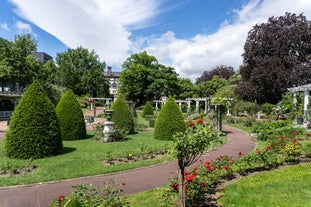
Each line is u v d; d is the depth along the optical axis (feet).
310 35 82.28
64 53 164.04
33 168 21.65
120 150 29.78
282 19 88.22
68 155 26.73
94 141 36.94
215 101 51.34
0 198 15.72
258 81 81.61
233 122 71.82
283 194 14.60
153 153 28.58
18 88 104.42
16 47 95.81
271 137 33.01
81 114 39.19
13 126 25.05
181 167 11.85
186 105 127.54
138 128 54.03
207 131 11.69
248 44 91.15
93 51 168.55
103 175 20.90
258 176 18.40
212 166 18.30
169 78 150.82
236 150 31.91
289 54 85.51
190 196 13.37
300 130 33.91
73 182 18.94
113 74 250.98
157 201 14.55
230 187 16.10
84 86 162.81
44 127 25.64
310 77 79.51
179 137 11.57
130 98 152.46
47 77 115.65
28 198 15.76
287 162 22.44
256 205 13.15
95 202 11.37
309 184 16.15
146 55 160.25
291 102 64.18
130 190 17.25
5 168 20.54
